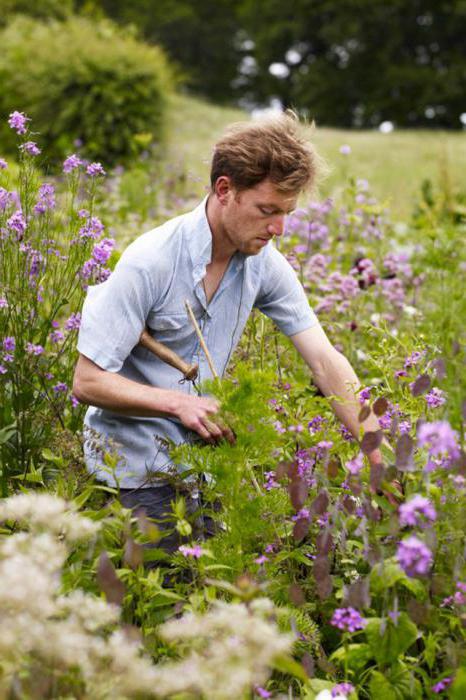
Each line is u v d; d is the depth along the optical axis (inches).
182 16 1711.4
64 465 109.7
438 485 98.0
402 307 190.5
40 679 65.9
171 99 496.4
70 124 474.3
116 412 104.9
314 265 190.2
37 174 137.9
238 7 1772.9
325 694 80.9
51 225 146.0
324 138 846.5
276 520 104.6
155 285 105.0
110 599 76.5
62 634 65.5
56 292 137.6
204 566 91.5
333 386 114.3
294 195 100.7
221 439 99.8
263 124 100.4
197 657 69.0
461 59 1534.2
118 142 468.1
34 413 128.7
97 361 103.7
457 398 128.6
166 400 101.7
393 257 208.4
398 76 1510.8
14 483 125.1
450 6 1512.1
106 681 66.4
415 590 88.0
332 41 1557.6
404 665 87.4
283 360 144.4
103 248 130.3
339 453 111.0
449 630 92.8
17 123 133.8
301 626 92.2
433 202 320.2
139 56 483.8
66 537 82.1
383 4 1535.4
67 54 476.4
